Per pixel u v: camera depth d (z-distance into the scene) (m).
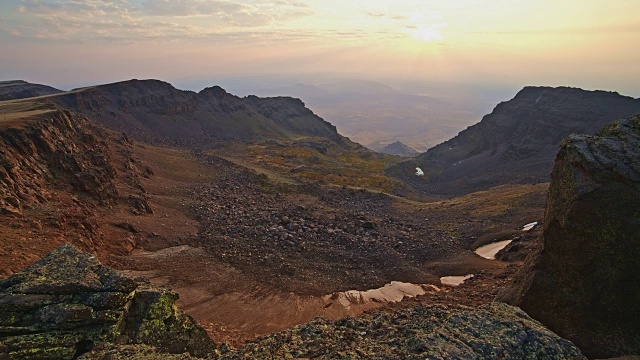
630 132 28.47
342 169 171.62
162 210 71.38
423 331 16.45
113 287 18.34
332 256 59.28
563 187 29.50
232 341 32.62
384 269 56.31
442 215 87.38
